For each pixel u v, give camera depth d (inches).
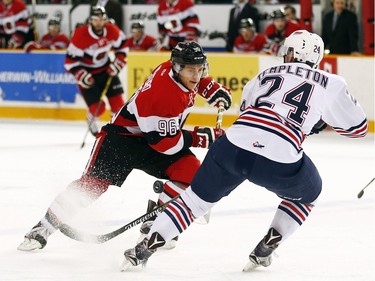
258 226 506.3
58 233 474.6
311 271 406.3
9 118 1083.9
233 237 477.4
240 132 368.5
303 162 373.1
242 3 1038.4
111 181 429.7
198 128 419.5
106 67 848.9
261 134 364.8
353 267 413.4
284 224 390.9
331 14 983.6
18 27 1122.7
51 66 1055.0
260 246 395.9
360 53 1014.4
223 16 1076.5
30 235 433.1
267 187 375.2
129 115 424.5
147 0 1112.2
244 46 1024.2
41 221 435.5
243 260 426.3
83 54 833.5
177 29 1035.9
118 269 404.2
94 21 824.3
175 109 403.9
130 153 428.5
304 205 391.9
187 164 426.3
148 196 597.3
